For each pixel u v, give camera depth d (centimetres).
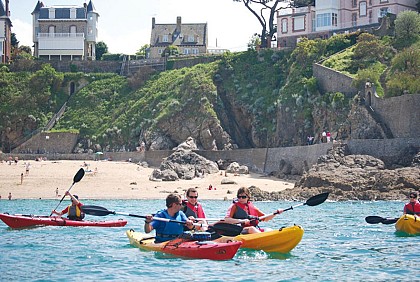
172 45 13150
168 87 10769
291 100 9169
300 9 11119
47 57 12975
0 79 11450
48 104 11325
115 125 10619
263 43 11638
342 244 2752
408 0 10412
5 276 2048
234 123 9981
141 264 2217
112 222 3369
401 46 9125
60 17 12988
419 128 7194
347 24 10788
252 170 8500
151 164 9144
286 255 2400
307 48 9731
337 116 8294
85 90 11575
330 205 5256
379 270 2152
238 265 2203
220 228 2428
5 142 10881
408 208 3198
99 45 13975
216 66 10544
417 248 2625
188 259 2292
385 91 8100
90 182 7619
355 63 8975
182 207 2484
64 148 10556
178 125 9856
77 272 2105
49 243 2755
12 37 14725
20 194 6950
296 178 7731
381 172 6078
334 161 6712
